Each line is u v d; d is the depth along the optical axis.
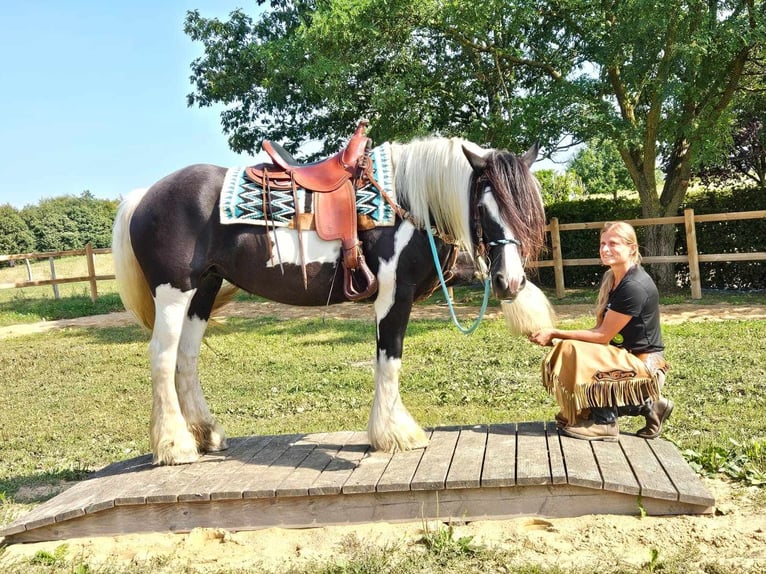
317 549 3.23
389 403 3.86
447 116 14.85
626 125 11.95
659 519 3.25
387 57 13.66
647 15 10.77
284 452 4.06
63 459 5.11
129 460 4.23
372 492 3.37
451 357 8.08
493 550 3.02
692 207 14.17
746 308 10.80
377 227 3.74
